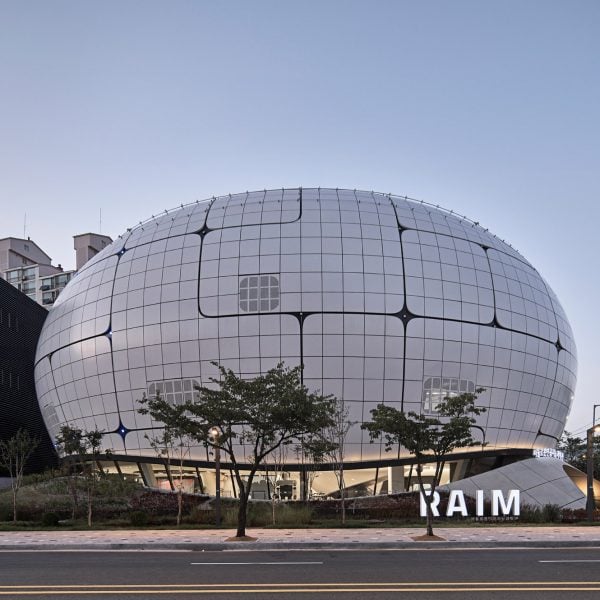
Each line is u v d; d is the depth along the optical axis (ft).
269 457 160.35
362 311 161.58
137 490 156.56
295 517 128.77
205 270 167.32
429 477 169.17
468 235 181.88
